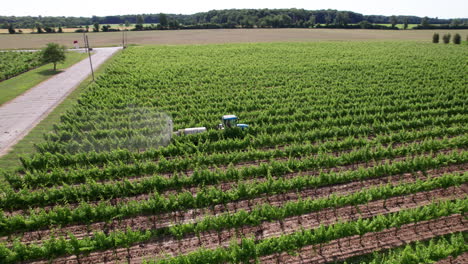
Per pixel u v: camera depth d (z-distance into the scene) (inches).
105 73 2050.9
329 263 609.9
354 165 953.5
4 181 868.0
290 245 598.5
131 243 639.8
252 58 2647.6
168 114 1342.3
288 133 1101.7
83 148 1046.4
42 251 597.6
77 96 1643.7
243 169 864.3
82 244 607.5
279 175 895.7
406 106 1393.9
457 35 3535.9
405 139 1091.3
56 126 1191.6
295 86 1781.5
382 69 2156.7
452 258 610.5
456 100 1434.5
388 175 885.2
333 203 717.3
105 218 710.5
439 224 707.4
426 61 2401.6
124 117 1310.3
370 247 648.4
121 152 980.6
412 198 792.3
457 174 808.9
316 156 979.9
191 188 845.2
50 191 776.3
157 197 732.7
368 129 1162.0
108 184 823.1
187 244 660.1
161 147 1003.9
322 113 1321.4
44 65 2497.5
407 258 550.0
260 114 1309.1
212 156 948.6
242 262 583.8
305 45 3452.3
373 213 741.9
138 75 1978.3
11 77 2091.5
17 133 1189.7
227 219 668.1
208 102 1520.7
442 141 1010.7
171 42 4143.7
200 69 2207.2
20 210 769.6
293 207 695.1
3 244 608.1
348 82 1834.4
